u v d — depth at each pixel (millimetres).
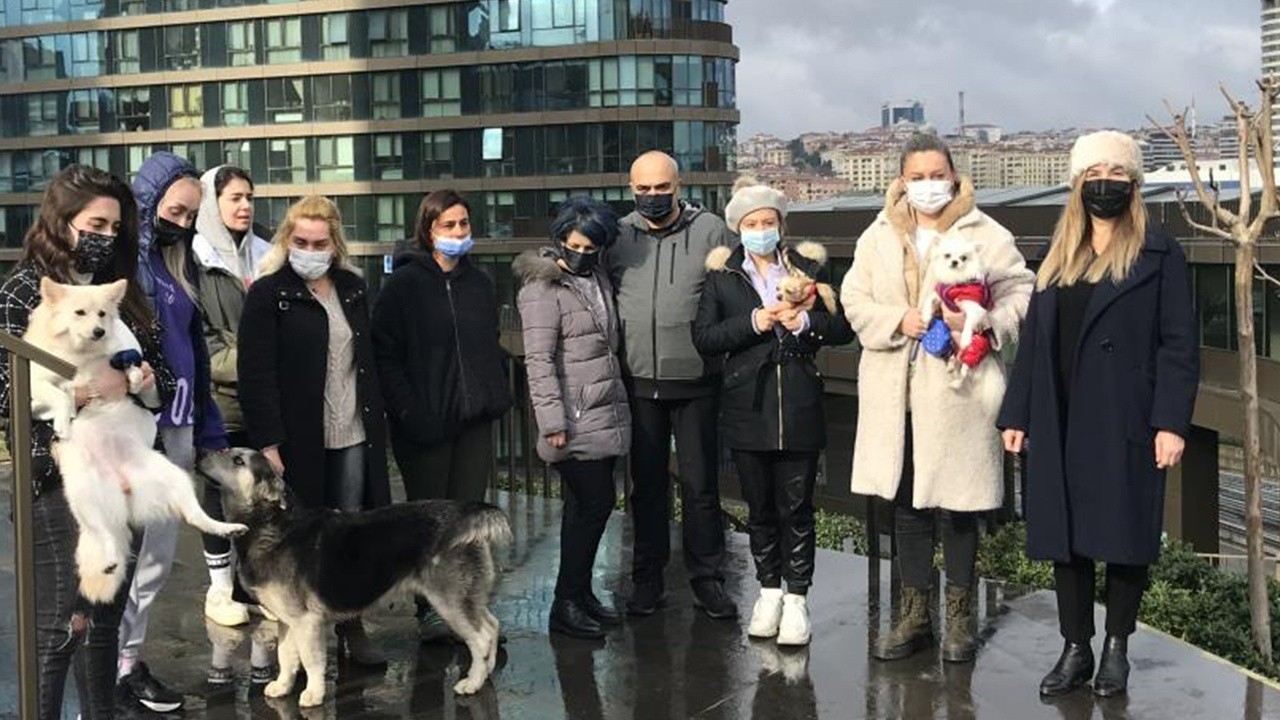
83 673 3828
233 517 4383
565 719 4422
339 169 48406
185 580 6164
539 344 5000
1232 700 4438
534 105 45344
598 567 6465
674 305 5141
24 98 53188
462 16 46031
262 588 4402
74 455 3428
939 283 4473
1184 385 4164
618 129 44562
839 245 28078
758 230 4863
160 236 4320
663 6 44500
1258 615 6531
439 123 46562
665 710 4492
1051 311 4375
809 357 4980
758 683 4730
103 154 52062
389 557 4441
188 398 4340
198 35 49906
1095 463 4270
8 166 53781
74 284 3617
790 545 5117
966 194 4707
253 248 5574
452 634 5207
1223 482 28906
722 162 46125
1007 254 4695
